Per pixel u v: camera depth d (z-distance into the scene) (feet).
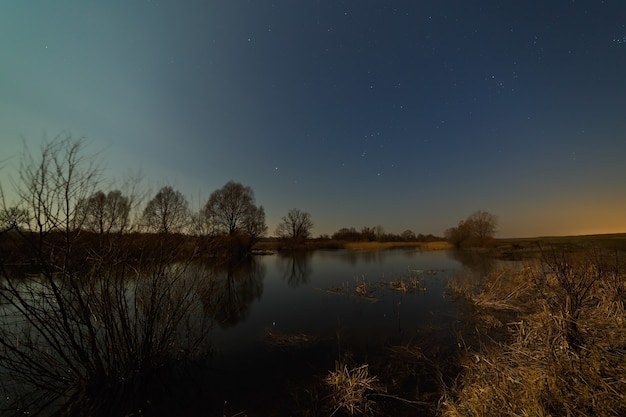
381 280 53.01
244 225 122.21
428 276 56.29
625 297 16.49
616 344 11.84
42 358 15.37
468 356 18.07
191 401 14.94
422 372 17.20
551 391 9.90
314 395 15.14
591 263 17.81
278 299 39.63
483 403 10.94
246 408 14.21
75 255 15.11
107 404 14.78
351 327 26.68
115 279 16.38
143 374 16.98
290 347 22.00
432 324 26.81
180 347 20.08
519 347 14.20
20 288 13.64
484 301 33.12
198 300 21.52
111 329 16.15
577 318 13.51
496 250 117.39
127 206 16.96
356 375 15.84
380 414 13.23
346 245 186.39
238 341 23.47
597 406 8.84
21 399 14.65
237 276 62.59
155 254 18.03
